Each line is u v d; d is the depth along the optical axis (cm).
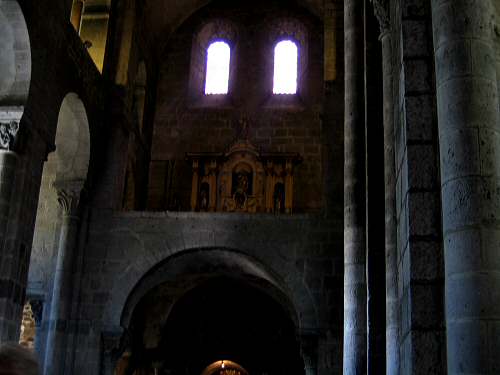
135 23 2412
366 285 1358
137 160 2597
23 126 1611
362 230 1393
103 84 2203
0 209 1545
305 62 2888
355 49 1507
